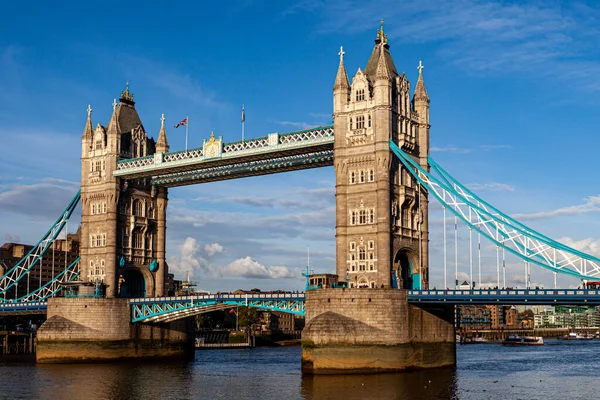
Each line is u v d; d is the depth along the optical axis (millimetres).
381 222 113188
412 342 108938
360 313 105062
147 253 150500
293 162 130750
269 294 119812
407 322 107875
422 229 121625
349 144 118000
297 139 124125
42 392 94312
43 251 160000
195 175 144375
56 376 111250
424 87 124812
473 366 132125
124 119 151750
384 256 112438
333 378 100125
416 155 121875
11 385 100750
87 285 141250
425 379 99812
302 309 116562
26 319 190500
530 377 108375
